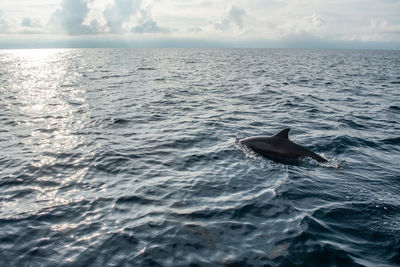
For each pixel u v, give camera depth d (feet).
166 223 18.03
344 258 15.07
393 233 17.19
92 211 19.45
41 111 51.03
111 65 175.73
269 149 30.30
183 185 23.47
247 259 14.89
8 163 27.73
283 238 16.62
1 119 45.34
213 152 31.04
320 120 45.80
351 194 22.17
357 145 33.88
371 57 346.13
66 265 14.48
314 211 19.60
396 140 35.91
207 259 14.89
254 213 19.34
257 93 72.28
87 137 36.29
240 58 278.05
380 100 64.34
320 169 27.02
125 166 27.27
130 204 20.42
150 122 43.78
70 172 25.85
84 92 72.59
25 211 19.42
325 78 109.60
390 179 25.03
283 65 184.44
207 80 99.60
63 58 278.67
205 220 18.42
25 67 164.04
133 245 15.96
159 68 153.17
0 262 14.61
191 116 47.91
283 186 23.30
